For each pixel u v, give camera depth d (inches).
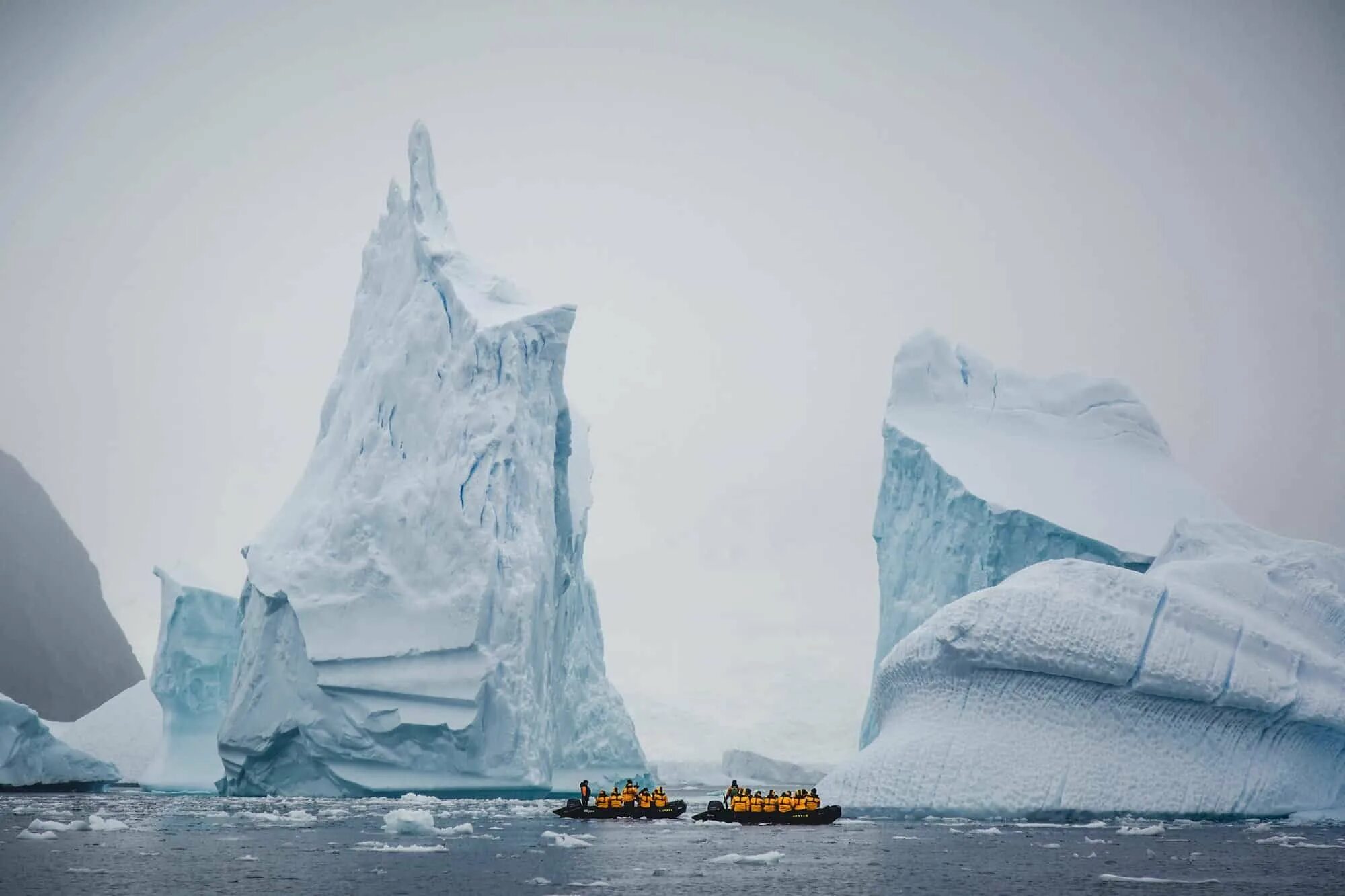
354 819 2197.3
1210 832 2082.9
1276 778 2212.1
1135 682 2188.7
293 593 2687.0
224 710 3484.3
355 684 2586.1
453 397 2800.2
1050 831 2066.9
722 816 2293.3
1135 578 2281.0
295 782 2748.5
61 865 1549.0
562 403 2972.4
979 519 3198.8
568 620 3095.5
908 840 1947.6
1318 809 2250.2
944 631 2237.9
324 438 3056.1
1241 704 2197.3
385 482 2787.9
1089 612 2208.4
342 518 2741.1
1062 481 3363.7
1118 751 2185.0
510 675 2586.1
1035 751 2187.5
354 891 1347.2
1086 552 3085.6
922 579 3334.2
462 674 2561.5
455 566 2640.3
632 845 1855.3
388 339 2984.7
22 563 5231.3
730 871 1536.7
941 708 2269.9
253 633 2780.5
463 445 2723.9
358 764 2620.6
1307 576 2434.8
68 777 3235.7
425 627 2600.9
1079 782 2162.9
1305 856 1723.7
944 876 1502.2
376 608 2640.3
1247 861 1667.1
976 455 3432.6
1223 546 2723.9
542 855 1685.5
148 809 2463.1
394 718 2559.1
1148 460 3577.8
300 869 1515.7
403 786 2593.5
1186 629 2231.8
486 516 2669.8
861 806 2229.3
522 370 2829.7
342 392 3083.2
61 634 5260.8
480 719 2551.7
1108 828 2123.5
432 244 3009.4
